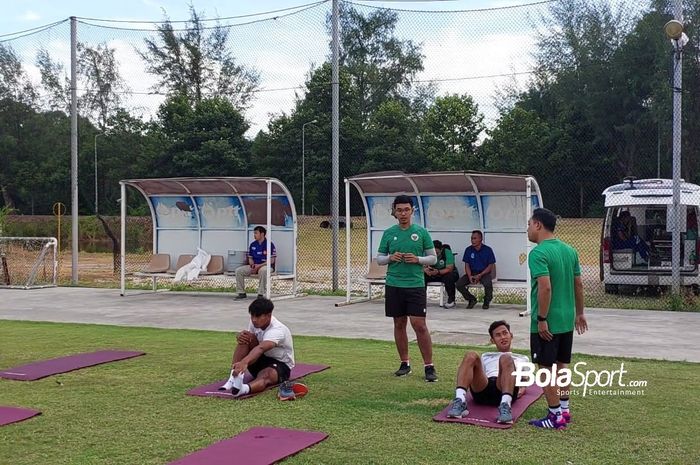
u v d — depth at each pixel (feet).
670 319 37.37
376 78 138.62
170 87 172.04
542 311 17.79
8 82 153.58
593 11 103.60
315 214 133.59
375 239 46.80
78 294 51.83
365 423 18.71
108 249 113.39
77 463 15.90
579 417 19.24
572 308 18.25
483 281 41.65
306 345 30.45
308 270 69.92
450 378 23.81
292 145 140.87
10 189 155.84
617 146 107.24
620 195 47.50
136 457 16.26
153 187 51.26
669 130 94.84
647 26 86.94
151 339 32.07
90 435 17.92
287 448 16.56
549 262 17.85
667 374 24.36
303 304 44.65
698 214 47.11
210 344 30.66
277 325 22.82
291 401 20.94
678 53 40.86
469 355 19.52
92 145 165.58
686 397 21.26
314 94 138.51
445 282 42.19
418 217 45.68
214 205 50.90
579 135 115.24
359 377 24.02
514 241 43.32
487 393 19.97
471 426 18.35
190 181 48.80
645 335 32.50
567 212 112.06
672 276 42.09
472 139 152.76
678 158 41.52
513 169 127.54
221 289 52.75
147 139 170.71
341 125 135.54
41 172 156.76
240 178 46.73
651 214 52.65
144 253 97.35
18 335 33.32
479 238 42.01
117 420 19.19
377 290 51.70
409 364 24.73
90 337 32.68
